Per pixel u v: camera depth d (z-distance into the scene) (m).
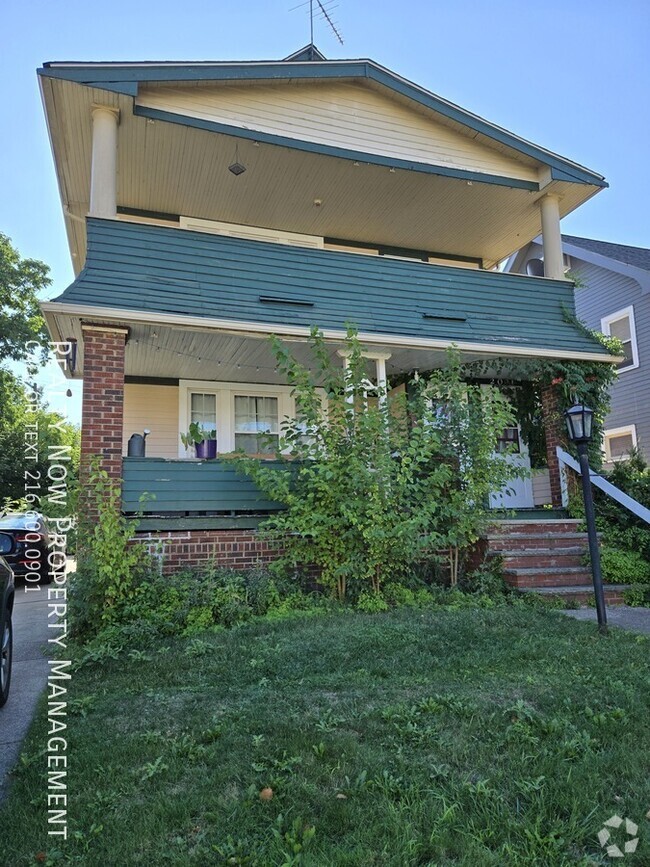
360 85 9.14
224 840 2.32
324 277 8.50
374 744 3.11
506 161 9.88
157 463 7.06
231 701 3.82
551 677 4.14
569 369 9.55
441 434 7.74
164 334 7.80
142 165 9.04
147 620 5.64
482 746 3.03
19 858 2.25
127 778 2.83
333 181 9.62
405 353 9.04
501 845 2.26
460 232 11.47
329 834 2.35
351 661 4.58
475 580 7.41
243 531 7.23
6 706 4.15
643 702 3.62
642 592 7.32
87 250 7.25
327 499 6.80
